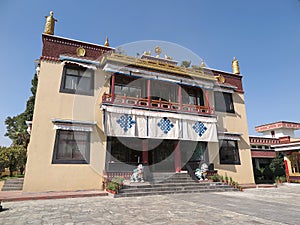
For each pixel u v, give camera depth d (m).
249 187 12.01
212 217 4.93
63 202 7.07
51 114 9.80
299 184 14.38
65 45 10.87
